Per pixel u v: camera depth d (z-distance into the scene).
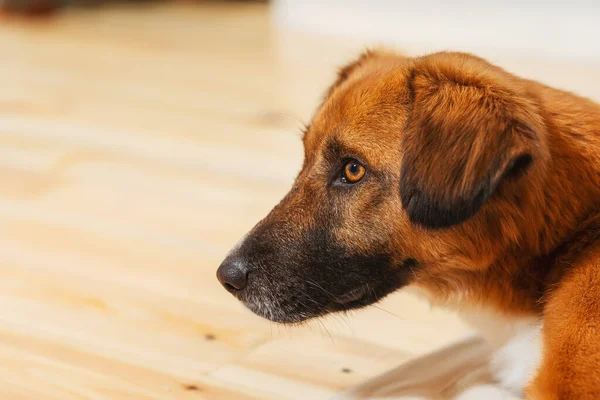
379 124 1.12
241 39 2.95
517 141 1.06
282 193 1.57
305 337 1.24
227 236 1.44
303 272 1.14
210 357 1.21
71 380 1.16
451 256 1.12
